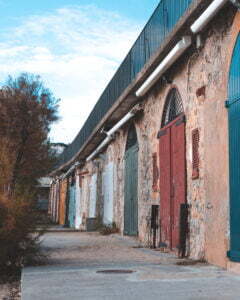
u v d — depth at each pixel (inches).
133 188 569.6
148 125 494.0
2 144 344.8
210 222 299.6
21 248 300.7
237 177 261.3
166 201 415.8
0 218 286.8
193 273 251.3
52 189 1673.2
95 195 868.6
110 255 367.2
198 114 338.3
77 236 642.2
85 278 236.7
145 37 476.7
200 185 326.6
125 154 620.7
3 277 291.3
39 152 460.1
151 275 244.8
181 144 374.6
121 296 188.1
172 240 391.2
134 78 478.9
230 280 227.0
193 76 348.8
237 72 268.2
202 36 326.0
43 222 316.5
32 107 454.0
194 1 302.0
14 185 322.0
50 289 205.8
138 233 526.0
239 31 267.7
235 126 267.0
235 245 261.4
